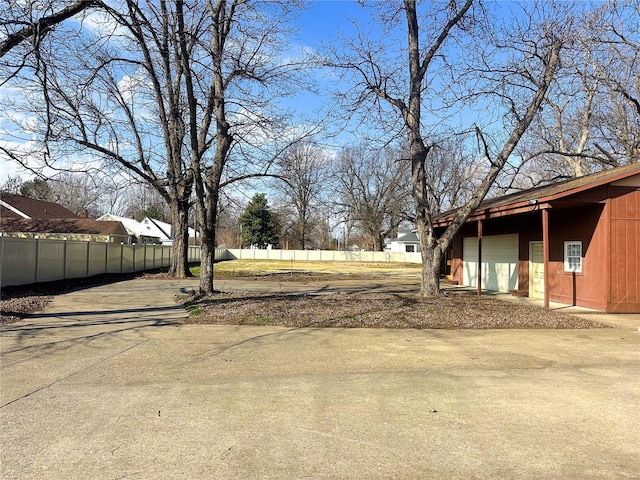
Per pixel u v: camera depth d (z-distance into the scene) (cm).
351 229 7850
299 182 1994
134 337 852
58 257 2041
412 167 1458
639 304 1278
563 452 374
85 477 328
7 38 912
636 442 395
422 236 1464
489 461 357
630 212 1303
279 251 6431
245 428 420
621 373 626
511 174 1842
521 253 1730
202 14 1423
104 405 483
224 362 673
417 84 1420
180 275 2533
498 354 738
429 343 817
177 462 352
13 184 3734
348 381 578
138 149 1692
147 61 1561
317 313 1100
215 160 1547
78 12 993
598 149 2538
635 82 2278
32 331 904
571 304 1428
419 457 363
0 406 479
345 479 328
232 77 1459
